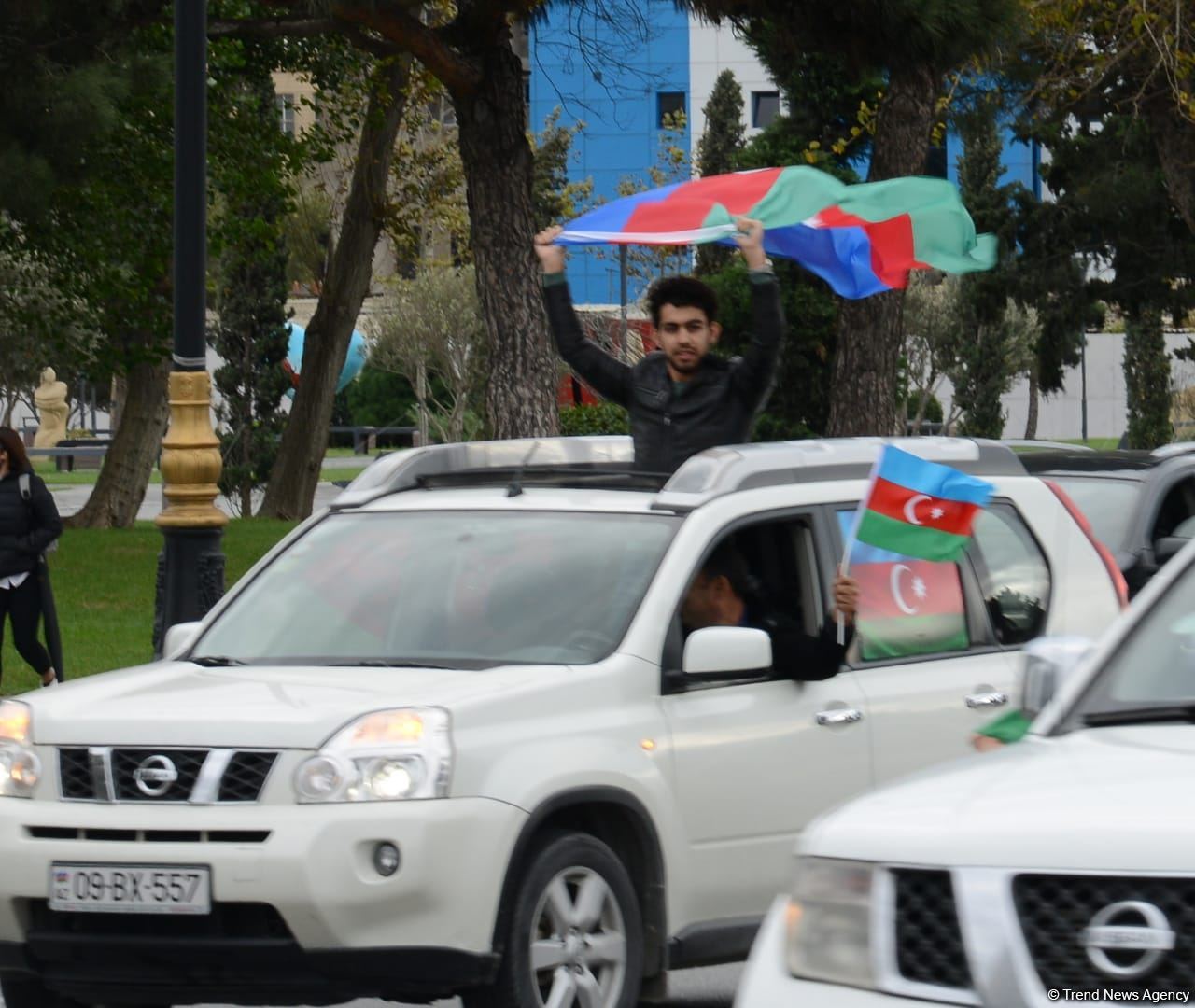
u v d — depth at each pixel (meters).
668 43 134.88
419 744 10.45
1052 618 13.62
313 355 62.91
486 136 35.28
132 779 10.69
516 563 12.31
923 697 12.60
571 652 11.65
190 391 21.36
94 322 58.53
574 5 35.97
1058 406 147.62
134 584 39.44
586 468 14.45
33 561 25.34
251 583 13.03
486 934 10.39
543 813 10.66
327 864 10.22
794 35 33.19
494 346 35.72
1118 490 20.25
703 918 11.59
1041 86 46.19
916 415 123.69
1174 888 6.33
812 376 64.25
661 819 11.27
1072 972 6.36
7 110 32.50
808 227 17.66
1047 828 6.62
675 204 16.28
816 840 7.16
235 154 54.28
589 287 125.94
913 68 33.41
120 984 10.59
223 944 10.32
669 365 14.47
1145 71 49.41
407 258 69.50
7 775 10.95
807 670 12.02
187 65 21.02
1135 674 8.54
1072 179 73.56
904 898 6.78
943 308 117.19
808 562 12.64
